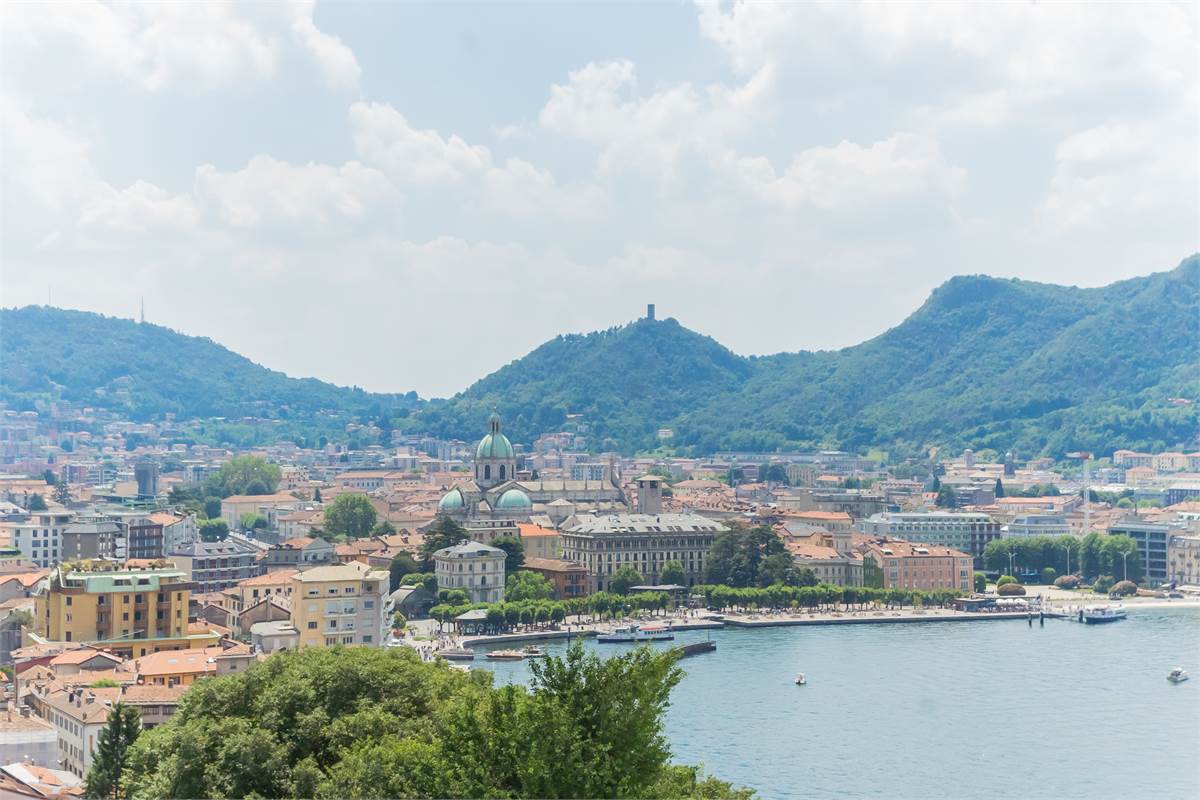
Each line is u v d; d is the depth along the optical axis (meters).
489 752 145.12
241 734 182.50
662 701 157.00
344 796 165.25
